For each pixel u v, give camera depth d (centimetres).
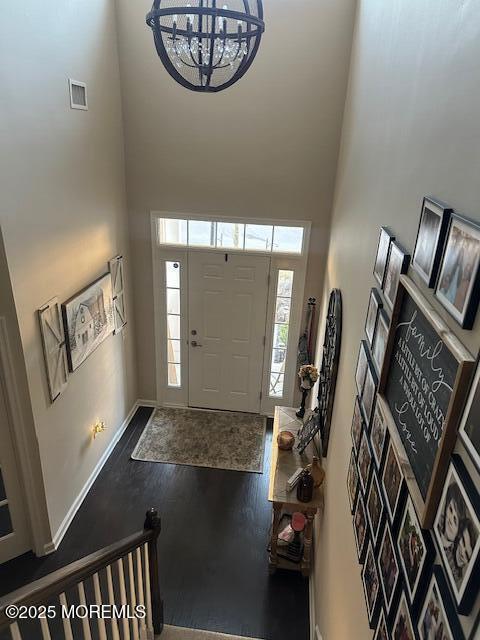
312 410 415
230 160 438
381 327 178
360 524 193
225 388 536
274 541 338
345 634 206
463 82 116
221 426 514
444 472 106
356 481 208
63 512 367
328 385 321
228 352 519
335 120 414
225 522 391
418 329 134
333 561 258
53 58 304
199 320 509
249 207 454
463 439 97
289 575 347
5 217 265
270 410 536
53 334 325
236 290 491
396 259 163
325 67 398
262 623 313
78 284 364
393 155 190
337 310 309
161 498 412
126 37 403
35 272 300
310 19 386
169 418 524
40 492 331
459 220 109
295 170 436
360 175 279
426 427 121
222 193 452
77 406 379
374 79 254
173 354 531
